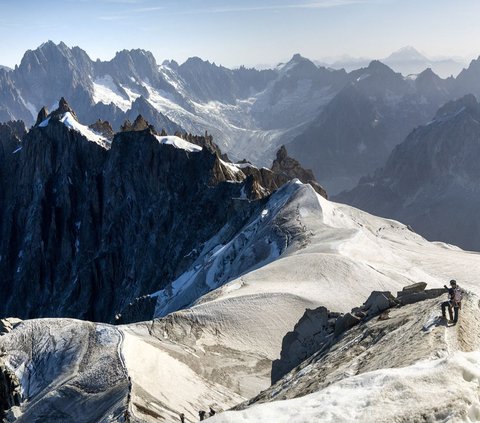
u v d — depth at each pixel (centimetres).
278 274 9288
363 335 3462
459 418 1560
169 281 18662
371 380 1775
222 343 7094
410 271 10431
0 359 5884
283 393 3238
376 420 1580
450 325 2550
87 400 4675
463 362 1792
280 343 7262
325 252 10275
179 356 6312
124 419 3938
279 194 15938
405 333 2778
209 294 9125
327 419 1622
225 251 14488
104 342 5844
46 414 4784
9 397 5491
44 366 5797
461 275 12656
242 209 17300
